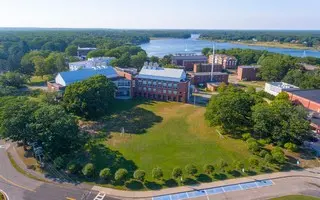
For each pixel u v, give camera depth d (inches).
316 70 6254.9
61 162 2251.5
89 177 2165.4
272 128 2721.5
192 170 2161.7
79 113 3415.4
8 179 2098.9
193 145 2765.7
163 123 3390.7
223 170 2305.6
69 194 1943.9
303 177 2228.1
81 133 2967.5
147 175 2204.7
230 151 2637.8
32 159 2404.0
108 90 3732.8
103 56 7721.5
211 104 3132.4
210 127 3238.2
